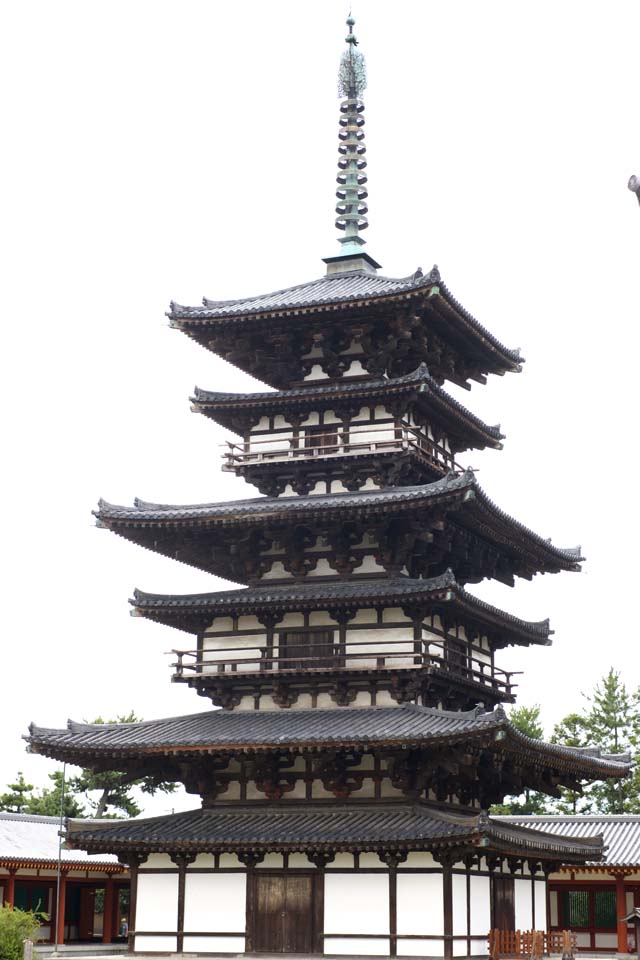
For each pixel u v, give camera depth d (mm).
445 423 57906
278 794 51156
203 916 50156
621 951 77438
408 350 56125
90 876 81125
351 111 63094
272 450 55969
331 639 52344
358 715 50344
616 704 113312
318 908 48562
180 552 56500
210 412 56906
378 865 48094
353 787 50062
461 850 46344
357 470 54562
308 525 52844
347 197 61781
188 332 57562
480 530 54875
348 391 54406
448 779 51781
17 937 52281
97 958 51219
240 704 53406
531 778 55750
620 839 81375
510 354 61125
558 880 81750
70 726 53094
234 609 52688
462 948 47625
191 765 52000
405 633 51281
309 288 59094
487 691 55375
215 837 49000
